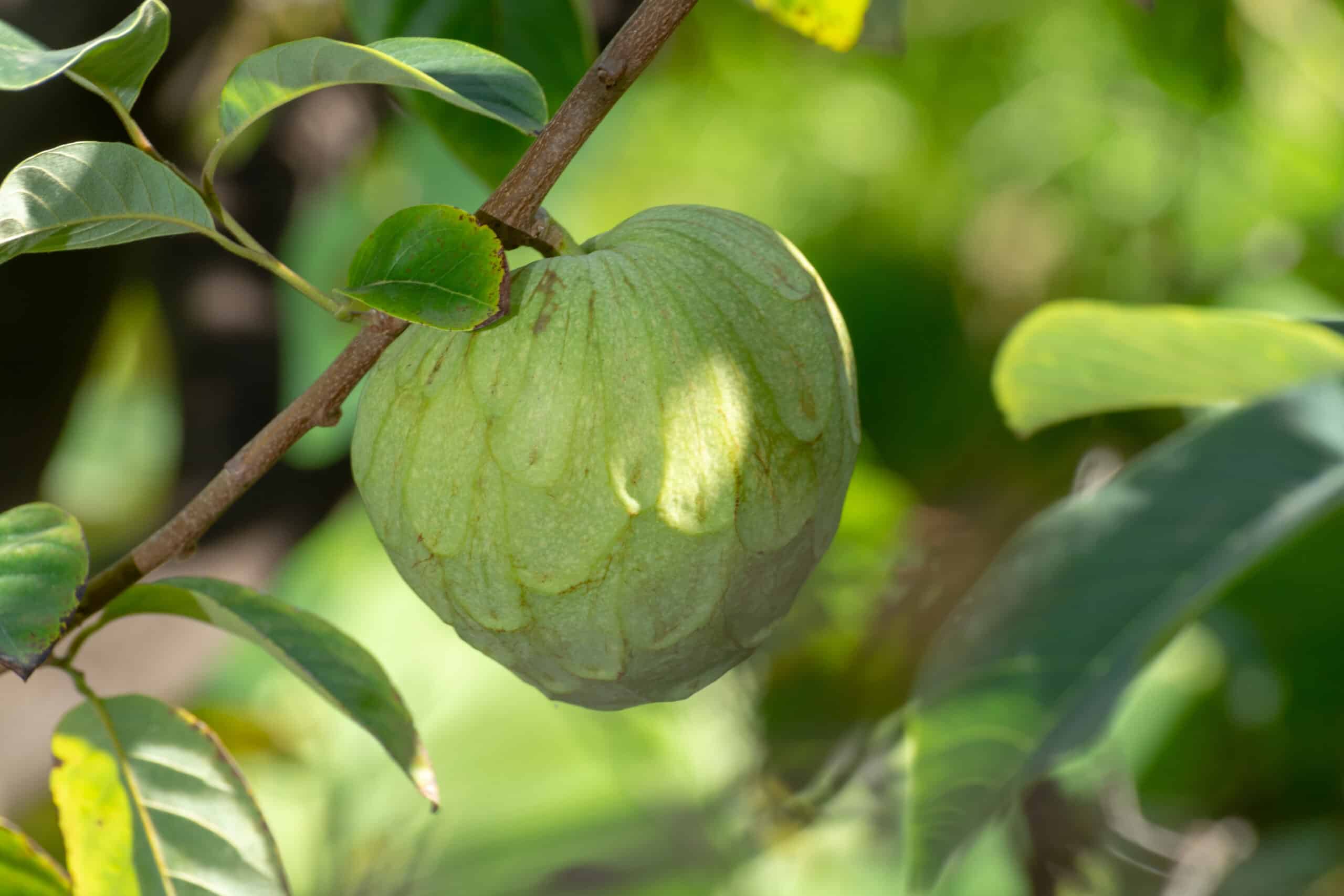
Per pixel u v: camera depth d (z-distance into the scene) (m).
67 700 1.29
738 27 2.78
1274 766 1.58
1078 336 1.06
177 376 1.47
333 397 0.95
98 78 0.92
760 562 0.94
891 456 2.74
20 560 0.93
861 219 3.02
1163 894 1.39
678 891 1.64
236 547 1.45
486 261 0.92
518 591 0.93
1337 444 0.90
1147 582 0.89
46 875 0.99
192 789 0.99
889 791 1.51
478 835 1.88
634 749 1.90
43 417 1.35
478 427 0.93
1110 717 0.87
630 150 3.06
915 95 2.93
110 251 1.35
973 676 0.89
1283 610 1.39
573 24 1.09
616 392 0.92
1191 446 0.91
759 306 0.94
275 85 0.92
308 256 1.62
